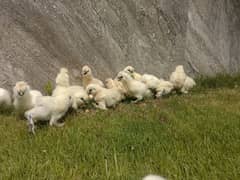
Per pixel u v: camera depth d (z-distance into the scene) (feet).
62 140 7.18
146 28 15.57
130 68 11.10
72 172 6.14
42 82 11.25
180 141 7.14
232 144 6.97
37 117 7.84
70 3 13.26
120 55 14.03
